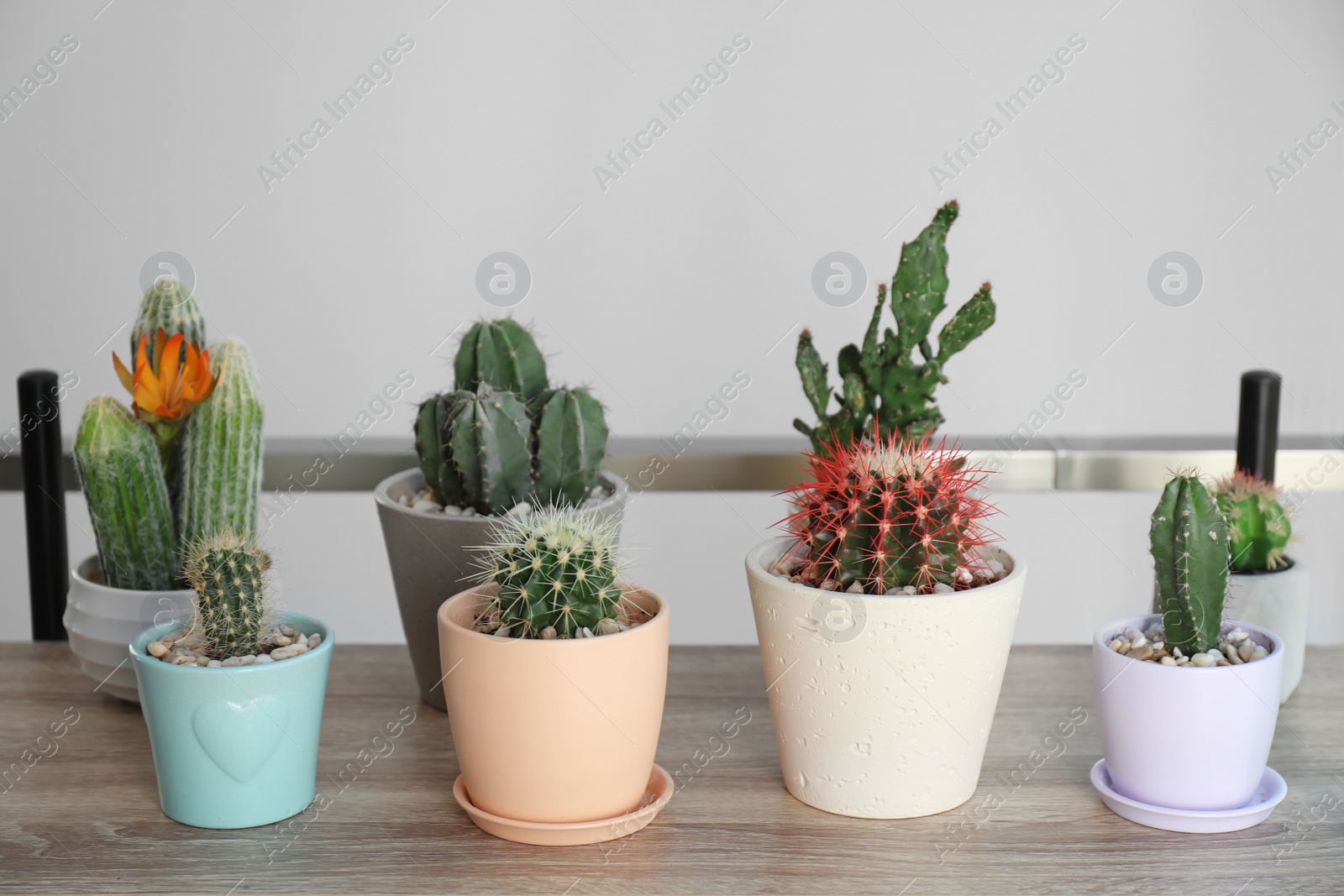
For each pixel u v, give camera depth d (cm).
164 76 143
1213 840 77
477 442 91
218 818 78
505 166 148
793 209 149
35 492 117
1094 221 148
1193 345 150
